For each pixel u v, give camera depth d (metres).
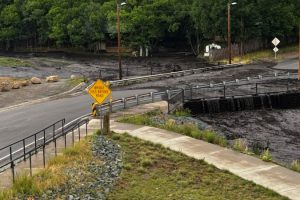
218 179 17.98
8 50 118.38
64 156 19.42
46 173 17.45
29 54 104.75
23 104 37.22
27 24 113.69
